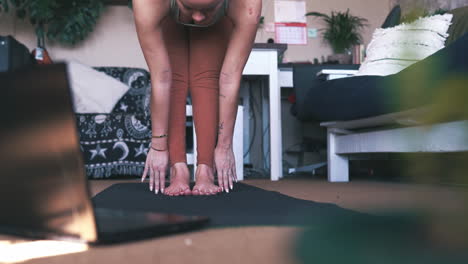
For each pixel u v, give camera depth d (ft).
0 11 11.16
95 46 11.64
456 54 3.65
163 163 4.62
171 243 1.90
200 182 4.48
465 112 1.04
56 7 10.64
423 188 5.49
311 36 12.44
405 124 5.66
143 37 3.83
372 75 6.63
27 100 1.69
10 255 1.68
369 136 6.61
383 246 1.76
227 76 4.22
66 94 1.60
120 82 10.11
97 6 10.82
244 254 1.70
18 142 1.76
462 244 1.75
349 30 12.08
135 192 4.71
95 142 8.94
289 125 12.19
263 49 8.03
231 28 4.45
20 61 9.91
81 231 1.73
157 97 4.20
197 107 4.57
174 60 4.53
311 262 1.57
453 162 1.12
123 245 1.85
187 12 3.58
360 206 3.32
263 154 11.66
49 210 1.77
